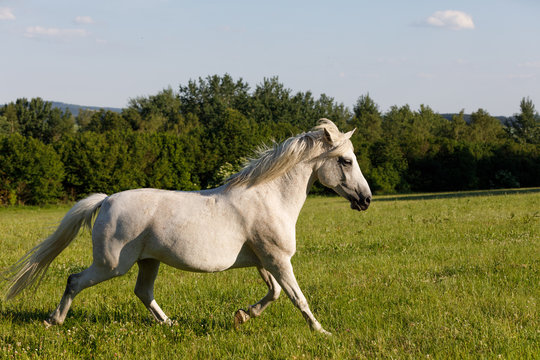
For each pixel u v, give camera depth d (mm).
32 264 5270
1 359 4262
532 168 61531
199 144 51281
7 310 6078
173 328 5148
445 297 6012
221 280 7793
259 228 4988
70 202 45875
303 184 5250
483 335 4590
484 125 91000
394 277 7312
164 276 8367
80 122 104125
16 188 42906
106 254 4977
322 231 13930
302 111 89438
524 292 6141
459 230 12172
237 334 5023
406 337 4652
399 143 62469
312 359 4258
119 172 46688
